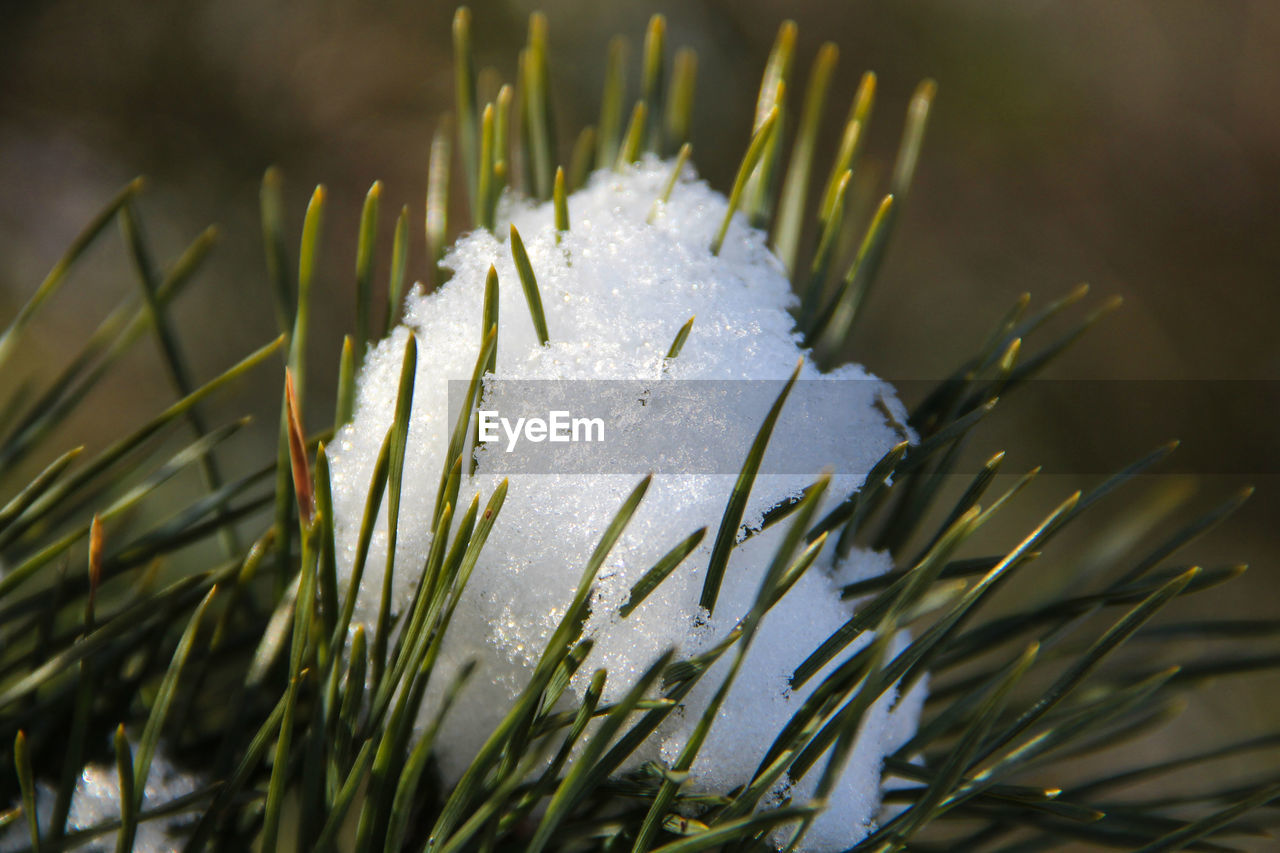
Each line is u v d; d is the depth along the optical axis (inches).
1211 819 9.7
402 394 9.4
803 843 9.9
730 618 9.9
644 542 9.9
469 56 10.9
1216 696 39.3
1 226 38.3
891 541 10.6
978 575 10.0
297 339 10.3
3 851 10.0
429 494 10.1
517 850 9.9
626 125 18.5
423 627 9.4
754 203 10.9
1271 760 36.8
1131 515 11.7
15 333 10.7
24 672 10.5
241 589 10.1
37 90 40.1
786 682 9.9
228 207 42.3
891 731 10.2
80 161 40.3
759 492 9.9
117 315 11.1
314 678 9.9
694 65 11.2
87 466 10.1
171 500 27.2
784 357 10.2
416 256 36.7
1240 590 41.6
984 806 10.5
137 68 41.8
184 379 10.9
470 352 10.1
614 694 9.9
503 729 9.3
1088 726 10.1
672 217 10.7
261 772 10.2
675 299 10.2
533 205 11.0
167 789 10.3
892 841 9.5
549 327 10.2
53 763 10.3
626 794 9.7
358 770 9.3
